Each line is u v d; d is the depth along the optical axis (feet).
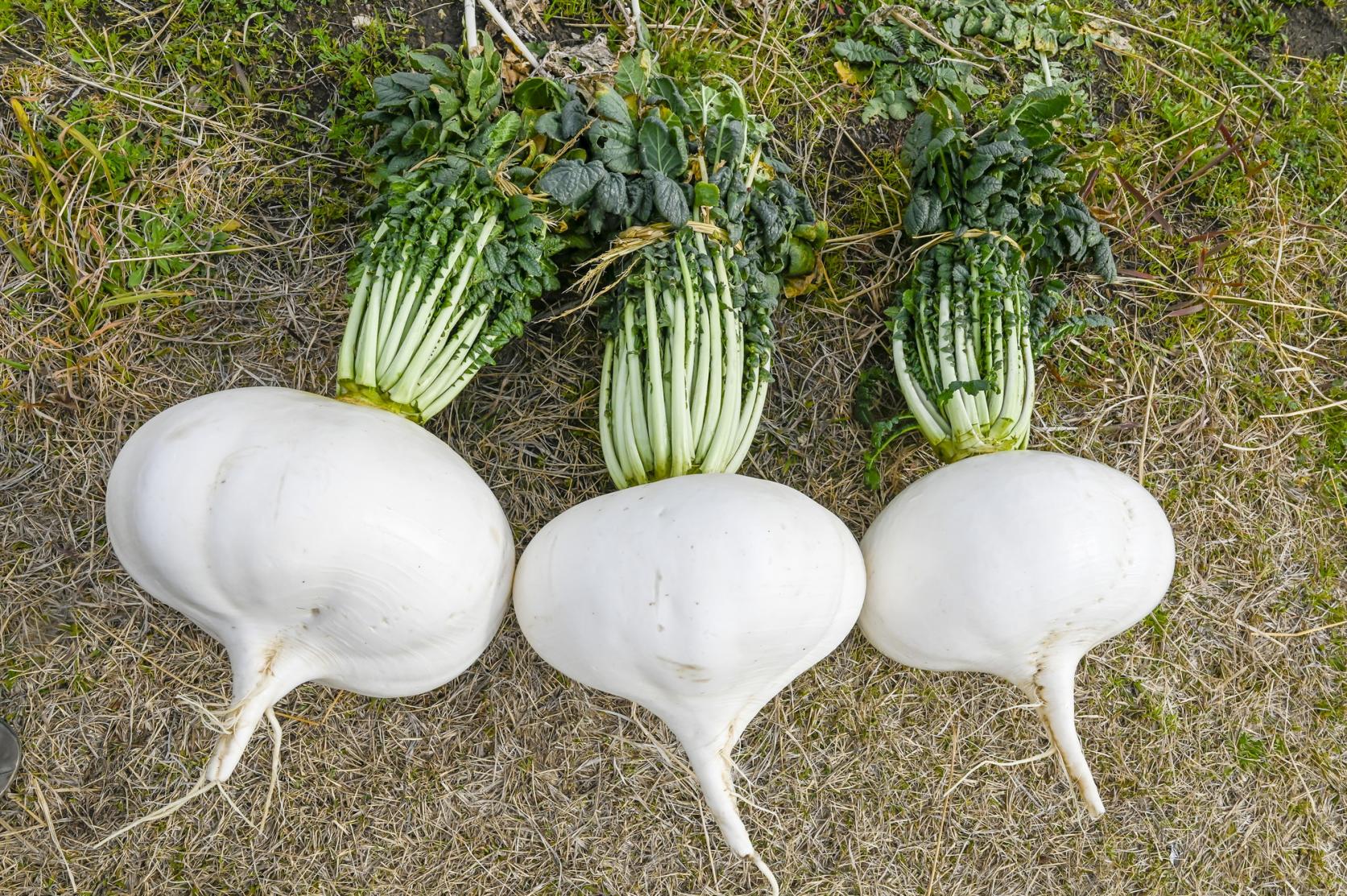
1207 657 5.66
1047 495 4.03
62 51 4.77
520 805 5.19
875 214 5.36
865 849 5.41
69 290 4.77
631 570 3.62
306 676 3.91
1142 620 5.59
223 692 5.02
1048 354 5.46
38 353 4.79
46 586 4.84
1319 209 5.72
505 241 4.22
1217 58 5.71
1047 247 4.94
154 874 4.94
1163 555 4.18
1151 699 5.61
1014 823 5.52
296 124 4.95
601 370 4.87
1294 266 5.72
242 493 3.42
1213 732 5.65
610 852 5.24
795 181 5.30
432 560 3.60
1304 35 5.74
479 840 5.17
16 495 4.80
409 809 5.13
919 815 5.46
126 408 4.85
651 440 4.22
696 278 4.23
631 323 4.32
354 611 3.63
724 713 3.90
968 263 4.66
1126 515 4.11
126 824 4.91
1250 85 5.71
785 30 5.36
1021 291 4.71
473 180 4.06
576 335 5.09
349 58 4.97
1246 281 5.67
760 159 4.74
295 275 4.96
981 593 4.00
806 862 5.36
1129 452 5.55
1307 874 5.67
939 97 4.99
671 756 5.28
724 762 3.96
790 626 3.67
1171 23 5.70
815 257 5.00
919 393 4.76
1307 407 5.70
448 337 4.20
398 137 4.38
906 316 4.80
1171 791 5.62
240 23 4.91
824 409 5.33
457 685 5.15
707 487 3.78
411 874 5.12
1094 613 4.09
